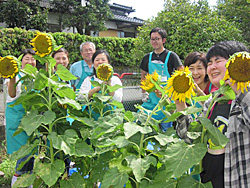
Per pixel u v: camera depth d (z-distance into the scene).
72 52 11.59
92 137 1.82
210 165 1.58
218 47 1.61
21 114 2.68
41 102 1.93
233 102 1.49
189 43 6.36
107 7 15.69
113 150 1.94
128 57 13.64
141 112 1.96
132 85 5.33
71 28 17.05
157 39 3.50
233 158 1.45
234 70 1.24
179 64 3.49
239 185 1.44
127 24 19.95
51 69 1.98
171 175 1.35
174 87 1.42
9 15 12.66
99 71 2.18
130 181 1.83
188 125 1.62
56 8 14.96
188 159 1.35
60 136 1.75
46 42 1.70
